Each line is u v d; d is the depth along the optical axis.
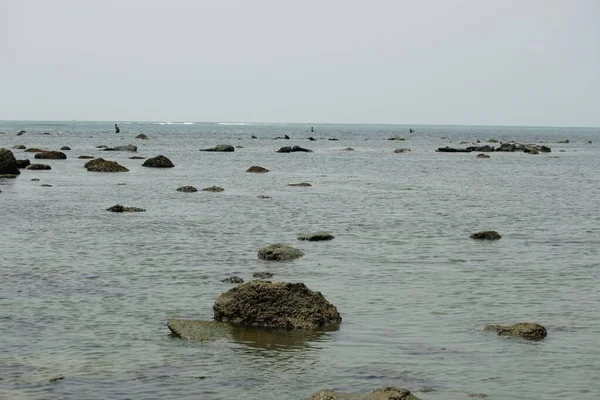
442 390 14.27
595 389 14.41
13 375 14.85
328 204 45.19
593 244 31.42
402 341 17.36
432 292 22.23
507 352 16.58
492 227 36.41
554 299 21.56
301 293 18.94
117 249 28.81
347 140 181.12
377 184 60.56
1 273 24.12
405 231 34.62
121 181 58.97
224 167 78.50
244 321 18.66
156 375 14.98
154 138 169.50
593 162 96.94
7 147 105.25
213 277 23.97
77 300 20.80
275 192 52.22
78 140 145.75
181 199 46.53
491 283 23.58
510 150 124.62
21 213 38.78
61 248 28.86
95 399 13.68
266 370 15.34
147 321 18.84
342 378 14.90
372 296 21.61
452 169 80.75
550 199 50.28
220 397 13.84
